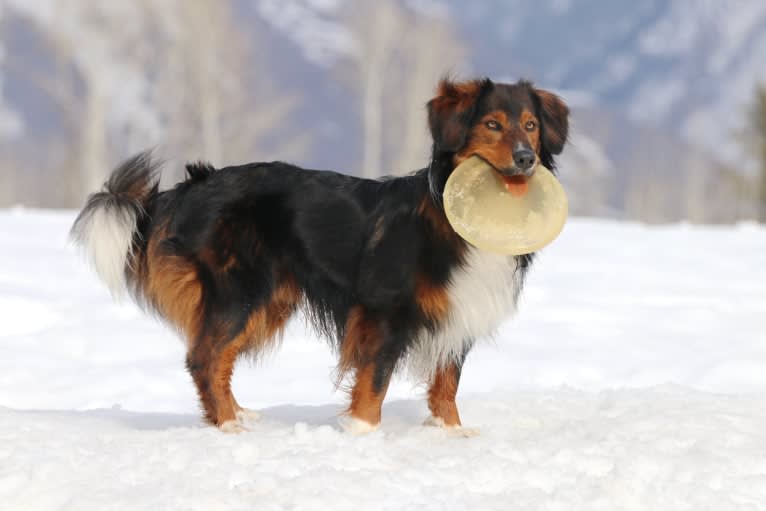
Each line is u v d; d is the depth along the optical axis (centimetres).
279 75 9462
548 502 666
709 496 683
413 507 651
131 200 958
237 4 11062
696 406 916
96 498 661
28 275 1900
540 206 844
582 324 1616
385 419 941
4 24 5472
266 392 1211
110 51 5438
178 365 1324
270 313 944
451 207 823
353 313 880
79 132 5478
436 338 867
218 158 5606
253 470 708
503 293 873
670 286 2002
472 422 913
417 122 5706
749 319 1673
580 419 897
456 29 6006
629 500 676
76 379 1233
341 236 895
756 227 3303
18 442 766
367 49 6081
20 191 6109
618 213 8656
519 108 851
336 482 683
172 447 756
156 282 944
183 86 5591
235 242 913
